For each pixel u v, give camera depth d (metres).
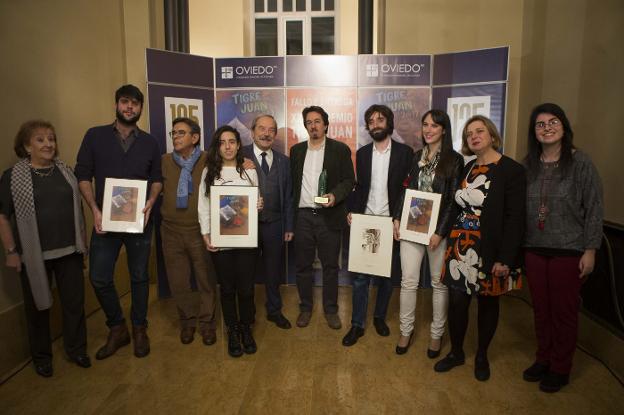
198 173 3.21
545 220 2.46
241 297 3.01
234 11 6.42
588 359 2.93
